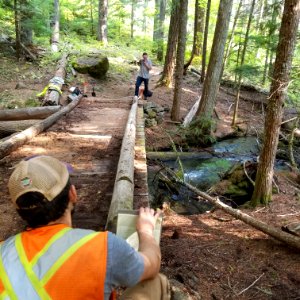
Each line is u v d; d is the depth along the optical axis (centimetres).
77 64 1540
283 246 452
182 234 482
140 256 144
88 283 124
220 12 1069
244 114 1405
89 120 935
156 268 153
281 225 512
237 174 739
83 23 2727
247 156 1054
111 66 1777
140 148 681
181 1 1112
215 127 1195
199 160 998
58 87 1169
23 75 1352
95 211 422
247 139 1211
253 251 439
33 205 129
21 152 631
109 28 2927
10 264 125
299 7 497
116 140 747
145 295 176
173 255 415
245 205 620
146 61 1302
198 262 405
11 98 1102
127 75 1716
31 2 1486
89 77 1534
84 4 3052
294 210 573
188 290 338
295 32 511
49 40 1995
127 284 137
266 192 597
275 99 550
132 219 188
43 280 121
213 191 730
